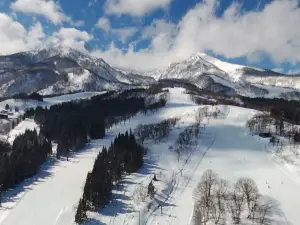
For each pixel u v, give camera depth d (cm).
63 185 17900
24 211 15100
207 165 19912
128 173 18725
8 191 17375
